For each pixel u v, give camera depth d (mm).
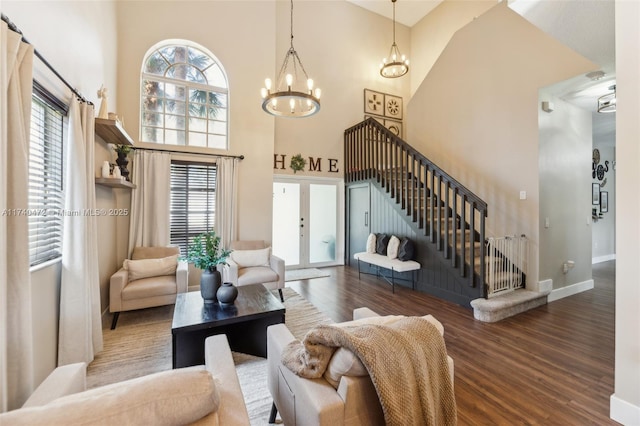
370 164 5629
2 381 1346
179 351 2305
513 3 2008
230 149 4625
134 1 4055
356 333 1170
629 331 1716
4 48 1413
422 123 5633
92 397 761
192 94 4512
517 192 4055
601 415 1795
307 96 2939
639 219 1682
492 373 2238
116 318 3064
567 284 4250
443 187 5117
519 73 4023
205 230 4469
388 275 5160
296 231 6125
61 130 2359
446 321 3266
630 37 1707
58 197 2309
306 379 1230
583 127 4496
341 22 6383
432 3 6586
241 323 2555
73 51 2486
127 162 3482
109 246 3527
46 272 2029
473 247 3582
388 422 1028
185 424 805
